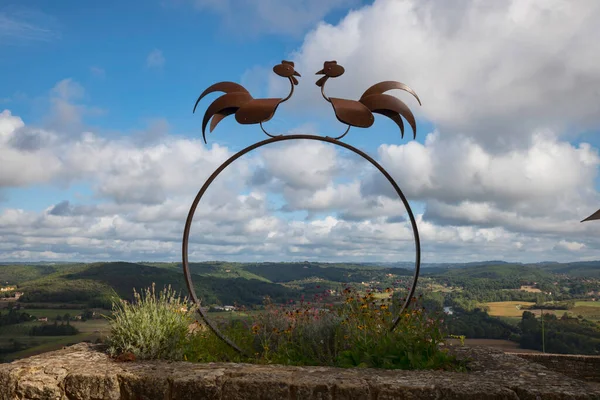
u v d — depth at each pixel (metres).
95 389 3.51
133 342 4.34
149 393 3.42
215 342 5.54
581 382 3.31
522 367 3.91
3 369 3.73
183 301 5.10
